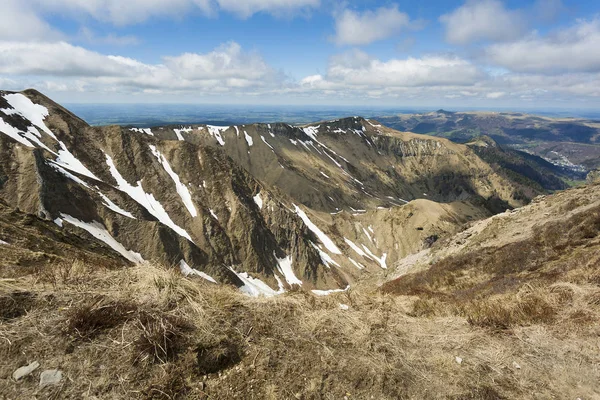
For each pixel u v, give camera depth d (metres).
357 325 6.80
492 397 5.17
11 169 58.91
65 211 59.69
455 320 8.27
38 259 11.22
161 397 4.23
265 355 5.37
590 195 25.47
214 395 4.51
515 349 6.58
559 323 7.68
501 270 18.61
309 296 8.35
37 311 5.00
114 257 29.39
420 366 5.81
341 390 4.99
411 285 21.56
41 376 4.07
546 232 20.80
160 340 4.88
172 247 70.06
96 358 4.48
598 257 12.55
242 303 6.85
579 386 5.58
